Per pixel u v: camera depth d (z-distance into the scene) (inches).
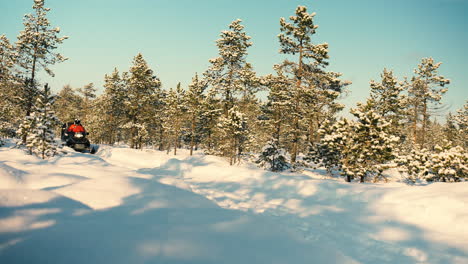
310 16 863.7
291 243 146.8
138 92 1349.7
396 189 315.9
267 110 1193.4
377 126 619.8
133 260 102.2
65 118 2009.1
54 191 181.2
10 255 95.0
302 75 914.1
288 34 914.1
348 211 262.4
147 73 1376.7
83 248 106.9
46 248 103.2
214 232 143.3
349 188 335.9
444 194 266.5
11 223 118.6
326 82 887.1
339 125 680.4
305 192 331.0
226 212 187.9
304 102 912.3
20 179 207.5
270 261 120.2
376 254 170.9
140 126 1346.0
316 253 138.8
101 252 105.4
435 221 222.4
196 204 199.9
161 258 106.4
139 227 136.7
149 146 1790.1
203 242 127.6
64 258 98.0
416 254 172.6
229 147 1030.4
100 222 137.4
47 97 502.6
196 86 1346.0
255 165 933.2
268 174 417.7
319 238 191.6
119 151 791.1
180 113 1320.1
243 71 1124.5
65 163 380.5
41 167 282.2
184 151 1507.1
